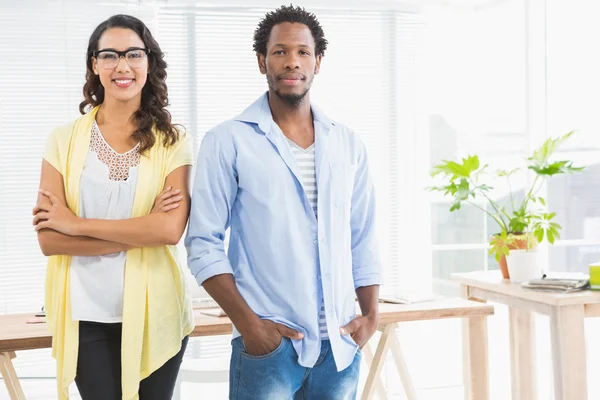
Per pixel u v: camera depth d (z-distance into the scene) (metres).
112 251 2.15
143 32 2.25
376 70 4.50
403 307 2.97
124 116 2.26
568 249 4.15
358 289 2.25
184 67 4.27
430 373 4.48
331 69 4.44
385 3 4.50
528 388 3.51
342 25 4.45
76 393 4.13
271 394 2.00
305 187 2.06
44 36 4.14
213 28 4.29
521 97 4.37
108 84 2.20
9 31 4.11
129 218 2.18
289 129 2.10
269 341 1.98
